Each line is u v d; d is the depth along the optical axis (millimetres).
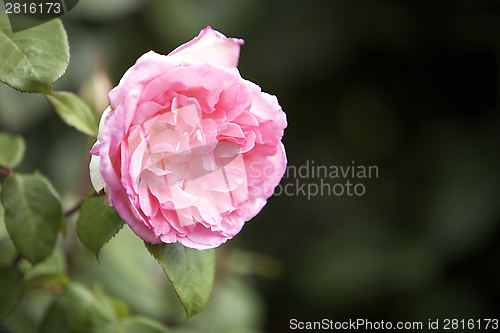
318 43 1412
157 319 956
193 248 701
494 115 1384
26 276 781
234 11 1299
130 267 884
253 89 695
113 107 672
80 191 815
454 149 1405
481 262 1430
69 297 763
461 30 1327
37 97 1040
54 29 699
